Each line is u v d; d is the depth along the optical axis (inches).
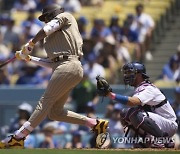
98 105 1685.5
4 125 1689.2
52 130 1567.4
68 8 2288.4
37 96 1780.3
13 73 1958.7
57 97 1016.2
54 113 1055.0
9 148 995.9
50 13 1039.6
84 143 1581.0
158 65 2065.7
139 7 2118.6
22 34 2138.3
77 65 1011.9
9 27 2153.1
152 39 2146.9
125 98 1063.0
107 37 2022.6
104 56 1935.3
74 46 1016.2
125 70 1101.1
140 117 1067.9
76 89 1688.0
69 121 1059.3
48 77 1911.9
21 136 1013.8
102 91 1058.7
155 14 2228.1
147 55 2082.9
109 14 2246.6
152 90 1080.8
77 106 1685.5
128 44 2027.6
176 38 2172.7
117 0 2333.9
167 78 1863.9
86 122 1061.1
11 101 1788.9
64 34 1015.0
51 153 919.0
